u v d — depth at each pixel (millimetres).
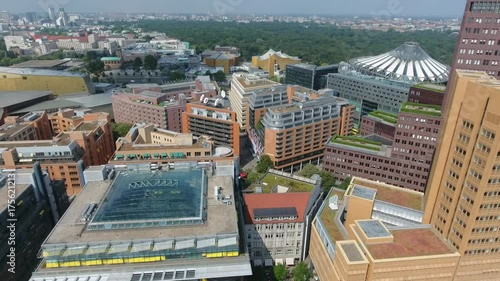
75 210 106562
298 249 140750
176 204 107125
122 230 97188
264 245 137875
